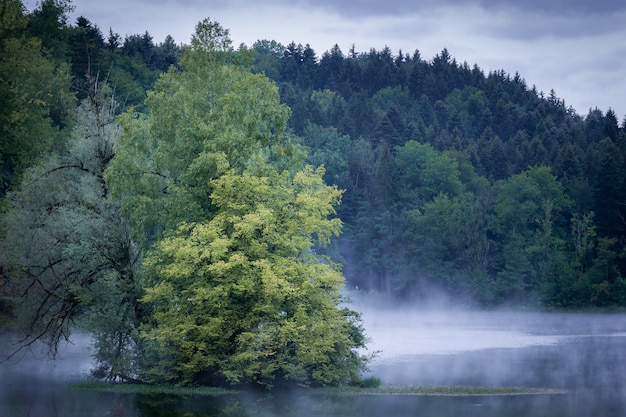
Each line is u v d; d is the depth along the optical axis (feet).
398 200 431.43
